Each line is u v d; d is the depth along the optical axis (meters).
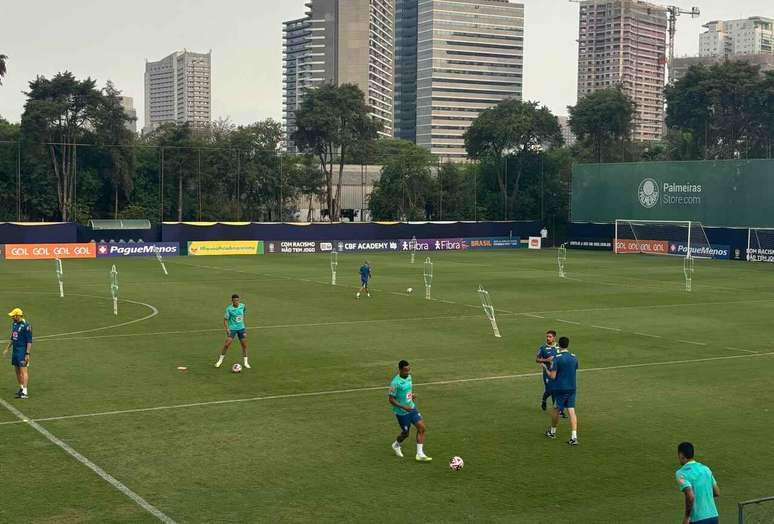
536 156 110.94
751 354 29.36
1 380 23.98
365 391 23.03
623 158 126.56
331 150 111.38
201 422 19.66
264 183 106.38
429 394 22.77
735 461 17.00
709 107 117.88
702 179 84.00
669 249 86.38
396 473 16.12
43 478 15.64
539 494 15.04
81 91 93.94
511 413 20.73
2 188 93.19
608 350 29.92
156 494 14.87
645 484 15.60
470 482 15.63
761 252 77.88
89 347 29.56
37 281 53.78
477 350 29.59
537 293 48.50
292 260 74.69
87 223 94.88
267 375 25.02
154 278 56.50
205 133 136.00
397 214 111.75
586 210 96.06
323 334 32.84
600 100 120.00
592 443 18.22
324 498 14.75
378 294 47.16
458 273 61.97
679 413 20.86
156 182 102.94
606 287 52.41
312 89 112.75
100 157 96.38
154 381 24.03
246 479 15.71
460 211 109.69
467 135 113.12
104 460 16.75
